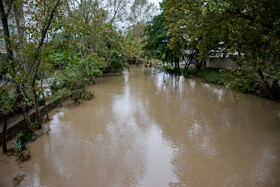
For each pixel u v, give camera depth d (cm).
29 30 523
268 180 411
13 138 579
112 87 1420
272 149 534
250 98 1062
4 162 467
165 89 1359
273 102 975
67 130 662
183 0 664
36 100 642
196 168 454
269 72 689
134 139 597
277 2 622
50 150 529
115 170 446
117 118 778
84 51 1254
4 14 495
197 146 554
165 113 836
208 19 645
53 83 1047
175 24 744
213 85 1499
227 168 453
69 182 405
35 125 659
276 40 597
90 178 418
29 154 488
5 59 516
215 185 398
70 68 1207
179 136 616
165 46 1839
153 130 663
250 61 725
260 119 751
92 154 512
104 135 625
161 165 465
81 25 481
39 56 542
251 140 586
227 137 607
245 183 403
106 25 471
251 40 707
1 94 526
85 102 998
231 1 580
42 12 531
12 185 394
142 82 1670
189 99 1072
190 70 2169
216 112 841
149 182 407
